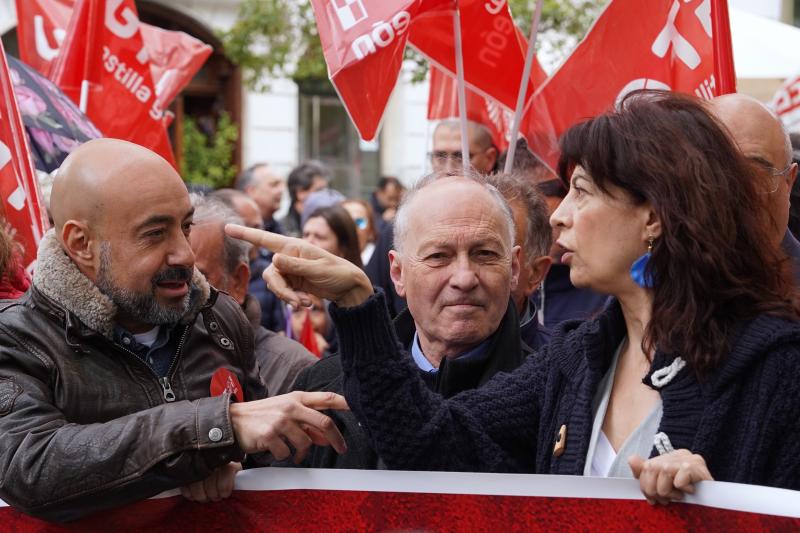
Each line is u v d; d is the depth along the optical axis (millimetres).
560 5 10320
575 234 2139
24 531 2160
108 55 4254
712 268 1977
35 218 3400
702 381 1983
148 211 2367
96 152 2406
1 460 2061
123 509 2148
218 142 14961
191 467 2002
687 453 1904
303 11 12039
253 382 2770
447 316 2613
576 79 3744
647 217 2072
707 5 3539
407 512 2092
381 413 2205
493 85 3871
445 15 3713
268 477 2135
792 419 1920
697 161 2018
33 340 2338
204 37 15008
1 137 3381
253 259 5406
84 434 2031
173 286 2408
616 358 2191
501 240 2633
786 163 2828
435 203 2637
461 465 2289
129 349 2473
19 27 4684
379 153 16234
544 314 4117
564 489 2014
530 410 2357
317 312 5441
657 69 3641
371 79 3135
